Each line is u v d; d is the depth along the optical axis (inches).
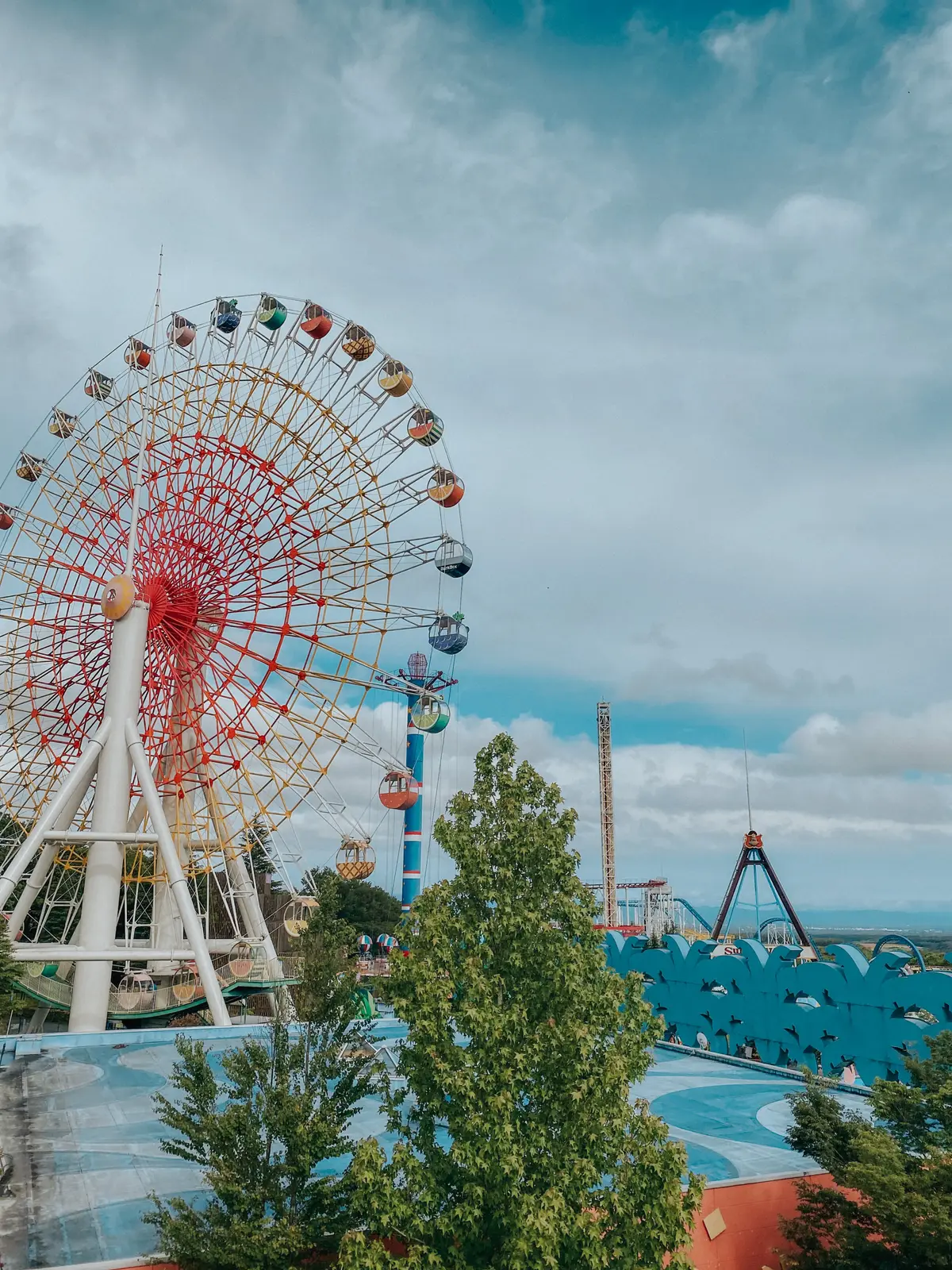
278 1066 954.7
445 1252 791.1
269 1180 892.6
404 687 2667.3
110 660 2418.8
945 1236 891.4
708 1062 1900.8
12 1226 995.3
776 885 5093.5
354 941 1065.5
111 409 2753.4
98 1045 1819.6
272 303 2581.2
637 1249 779.4
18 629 2672.2
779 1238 1120.8
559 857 876.0
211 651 2502.5
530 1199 733.3
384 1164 818.8
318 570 2490.2
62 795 2267.5
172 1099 1439.5
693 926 7460.6
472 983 812.6
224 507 2496.3
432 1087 847.1
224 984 2393.0
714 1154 1275.8
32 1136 1275.8
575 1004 823.1
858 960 1726.1
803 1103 1202.0
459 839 899.4
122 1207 1045.8
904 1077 1584.6
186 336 2736.2
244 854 2655.0
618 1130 806.5
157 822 2269.9
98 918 2224.4
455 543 2714.1
